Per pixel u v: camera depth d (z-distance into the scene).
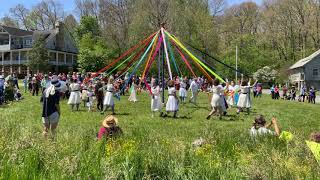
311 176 4.72
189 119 13.15
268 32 62.91
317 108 19.70
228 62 47.97
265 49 60.97
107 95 14.37
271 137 6.99
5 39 57.47
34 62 48.19
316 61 52.81
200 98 23.11
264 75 52.38
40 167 4.37
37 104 18.00
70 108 16.30
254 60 55.69
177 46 17.11
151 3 45.62
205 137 7.07
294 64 57.97
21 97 20.56
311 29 59.75
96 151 5.06
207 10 51.84
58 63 56.22
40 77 25.77
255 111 16.70
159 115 14.11
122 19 54.03
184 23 45.50
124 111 15.38
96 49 49.72
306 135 8.31
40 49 48.66
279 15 61.97
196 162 4.79
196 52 43.12
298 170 5.02
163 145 5.89
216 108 13.28
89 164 4.38
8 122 7.47
